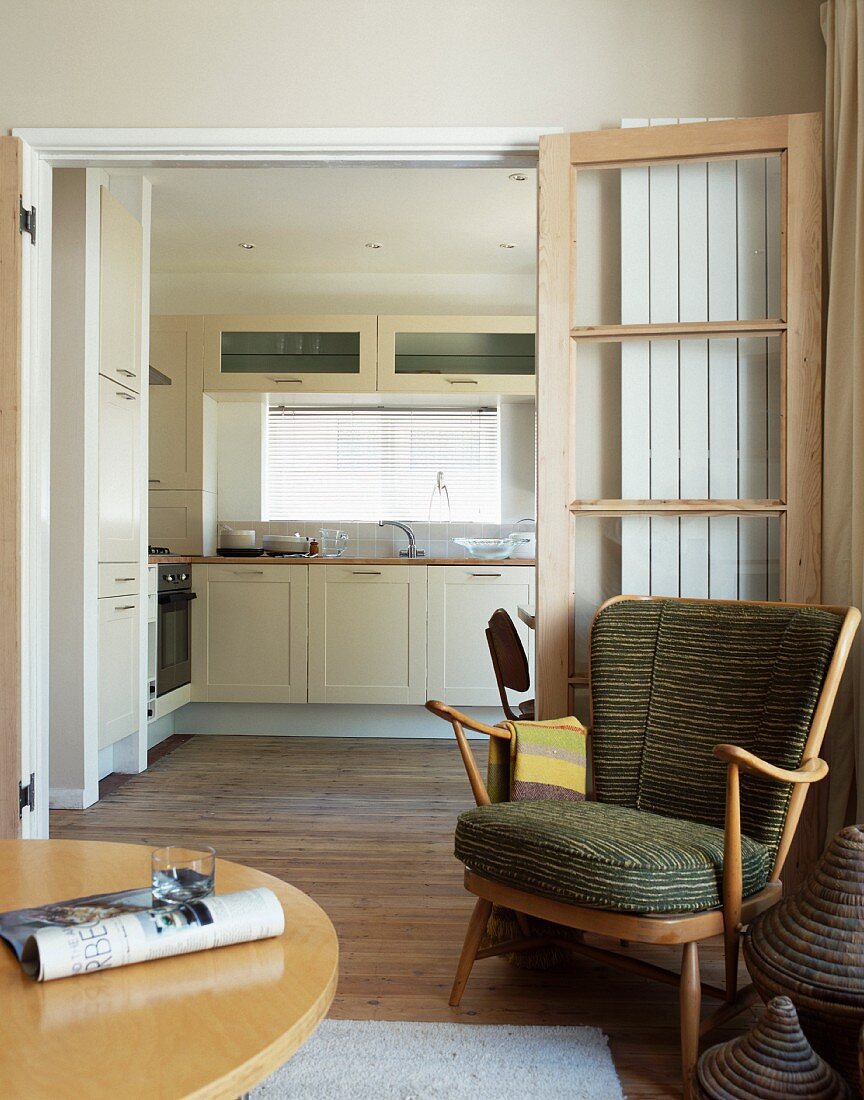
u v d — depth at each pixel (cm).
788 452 256
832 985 160
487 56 279
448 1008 210
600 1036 196
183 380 584
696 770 217
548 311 267
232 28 282
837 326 254
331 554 614
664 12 277
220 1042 97
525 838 187
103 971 113
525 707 333
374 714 543
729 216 265
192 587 536
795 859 250
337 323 583
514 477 625
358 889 285
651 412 268
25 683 281
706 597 265
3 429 277
